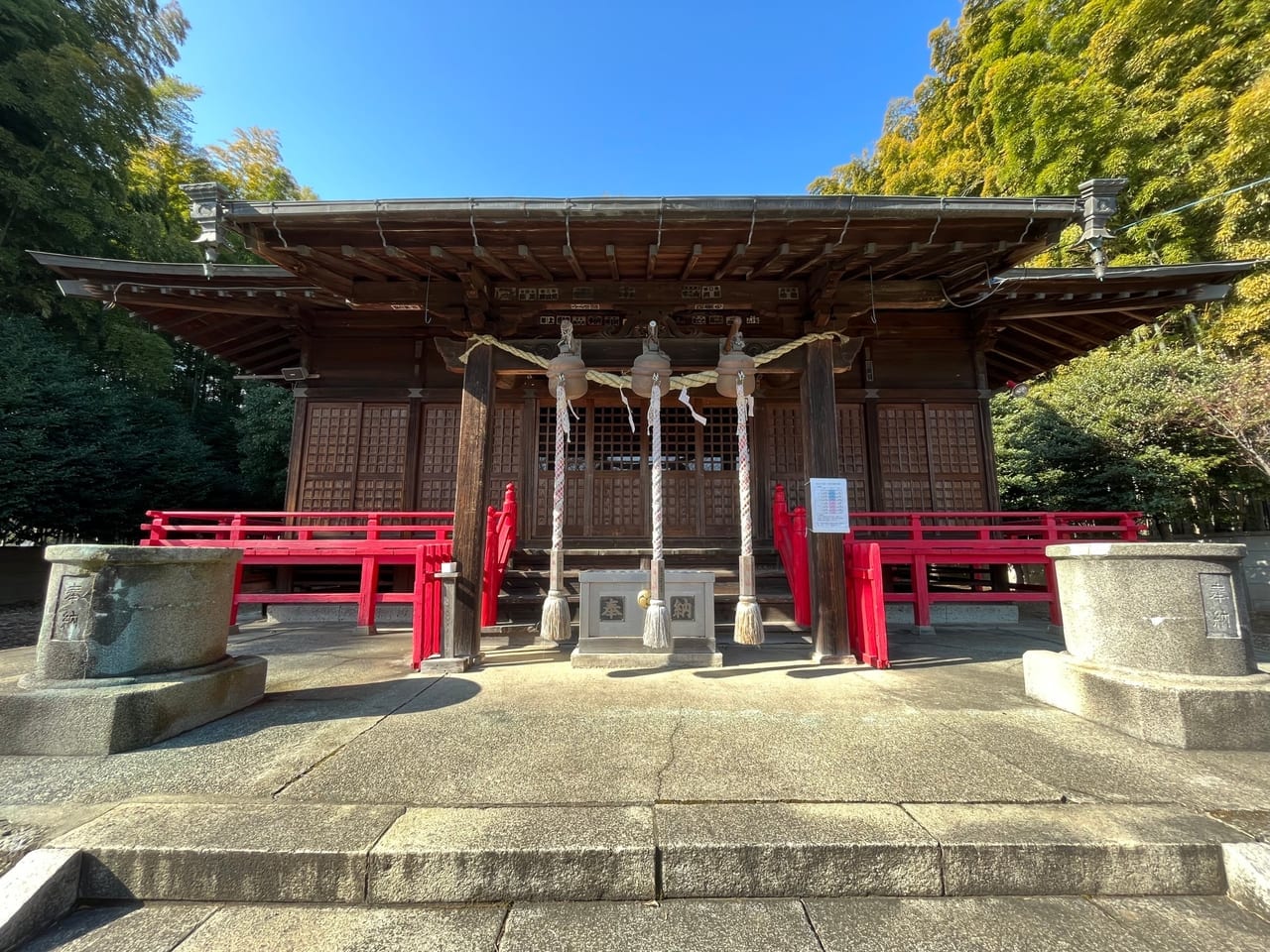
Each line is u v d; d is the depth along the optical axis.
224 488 15.02
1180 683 2.82
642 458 7.60
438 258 4.54
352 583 8.26
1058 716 3.18
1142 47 11.59
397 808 2.13
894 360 8.24
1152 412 9.17
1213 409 8.45
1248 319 9.38
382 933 1.70
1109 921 1.75
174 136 18.22
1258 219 9.82
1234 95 10.30
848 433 8.14
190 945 1.66
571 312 5.56
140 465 11.41
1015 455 10.56
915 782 2.33
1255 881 1.79
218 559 3.41
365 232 4.24
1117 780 2.36
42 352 10.00
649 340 4.57
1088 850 1.89
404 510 7.97
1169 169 10.80
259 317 7.82
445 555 5.02
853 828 1.97
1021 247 4.38
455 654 4.46
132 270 6.46
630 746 2.74
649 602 4.45
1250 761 2.55
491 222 4.12
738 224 4.18
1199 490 9.54
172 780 2.39
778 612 5.81
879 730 2.95
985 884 1.87
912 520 6.72
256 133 21.95
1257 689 2.73
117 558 2.96
